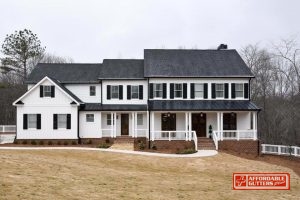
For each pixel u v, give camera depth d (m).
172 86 37.34
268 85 57.00
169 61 39.16
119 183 17.73
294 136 45.25
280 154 34.06
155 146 33.81
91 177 18.47
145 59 39.44
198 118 37.56
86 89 39.31
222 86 37.44
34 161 20.81
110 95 38.56
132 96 38.56
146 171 22.39
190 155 28.56
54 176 17.53
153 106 35.88
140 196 15.36
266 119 50.59
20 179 15.86
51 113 36.28
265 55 68.12
